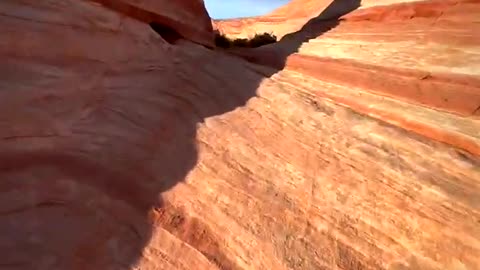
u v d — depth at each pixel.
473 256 5.91
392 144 8.55
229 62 13.59
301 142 8.80
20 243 5.16
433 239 6.21
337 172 7.76
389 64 12.64
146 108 9.11
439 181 7.31
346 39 16.98
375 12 19.11
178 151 8.25
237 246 6.17
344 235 6.44
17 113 6.59
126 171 7.11
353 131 9.18
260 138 8.94
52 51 8.07
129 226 6.17
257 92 11.33
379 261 6.04
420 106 10.17
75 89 8.05
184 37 14.73
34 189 5.88
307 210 6.91
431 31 15.09
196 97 10.47
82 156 6.92
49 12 8.41
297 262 5.97
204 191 7.16
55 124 7.10
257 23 36.78
